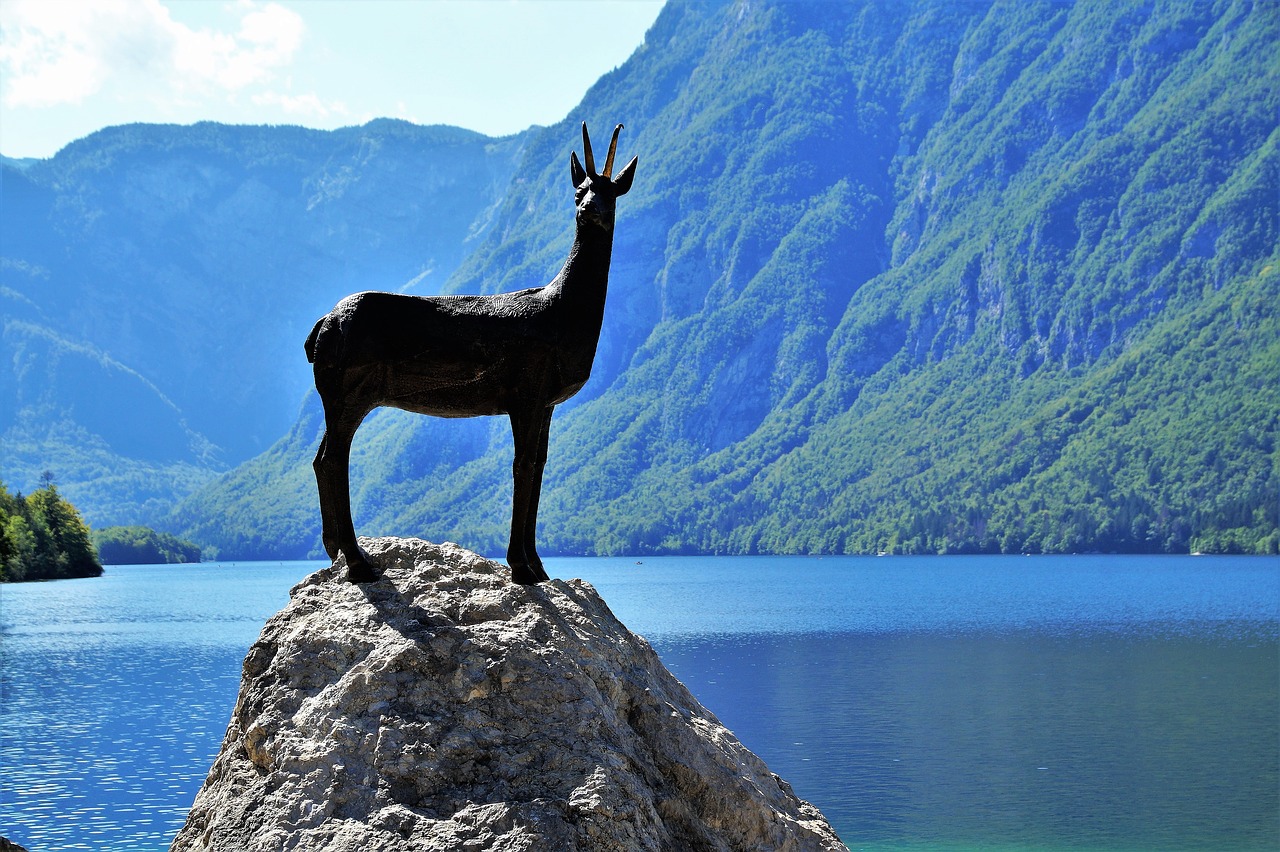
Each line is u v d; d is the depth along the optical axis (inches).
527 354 562.6
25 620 6284.5
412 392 571.2
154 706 3137.3
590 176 572.7
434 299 576.1
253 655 538.3
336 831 465.4
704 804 528.7
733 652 4628.4
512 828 460.4
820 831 572.4
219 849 474.6
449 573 560.4
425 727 489.7
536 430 568.1
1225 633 5457.7
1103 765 2315.5
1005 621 6171.3
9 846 548.1
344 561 559.8
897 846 1738.4
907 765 2319.1
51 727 2797.7
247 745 506.0
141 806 1947.6
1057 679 3762.3
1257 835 1775.3
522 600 546.9
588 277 569.6
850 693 3408.0
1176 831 1802.4
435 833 460.8
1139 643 5024.6
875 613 6673.2
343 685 503.5
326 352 566.3
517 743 491.5
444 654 510.9
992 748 2503.7
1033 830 1817.2
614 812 469.1
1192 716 2962.6
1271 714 2984.7
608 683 530.9
